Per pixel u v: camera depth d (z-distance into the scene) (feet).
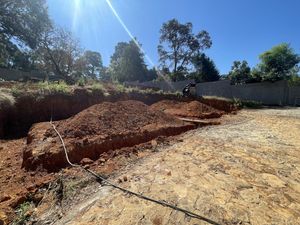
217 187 11.61
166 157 16.07
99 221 8.73
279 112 52.29
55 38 73.36
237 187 11.71
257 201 10.43
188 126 27.35
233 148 18.85
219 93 76.48
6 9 63.98
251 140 21.98
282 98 76.95
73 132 17.31
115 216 9.04
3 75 53.72
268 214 9.43
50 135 16.97
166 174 13.03
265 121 36.86
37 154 14.03
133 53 112.68
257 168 14.49
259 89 79.36
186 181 12.17
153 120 24.88
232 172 13.66
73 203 10.22
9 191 11.09
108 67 132.05
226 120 37.22
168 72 114.62
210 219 8.92
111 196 10.59
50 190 11.19
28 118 25.73
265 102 78.84
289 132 26.99
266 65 88.12
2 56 76.59
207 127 29.19
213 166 14.49
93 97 33.40
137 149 17.66
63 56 75.46
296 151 18.53
